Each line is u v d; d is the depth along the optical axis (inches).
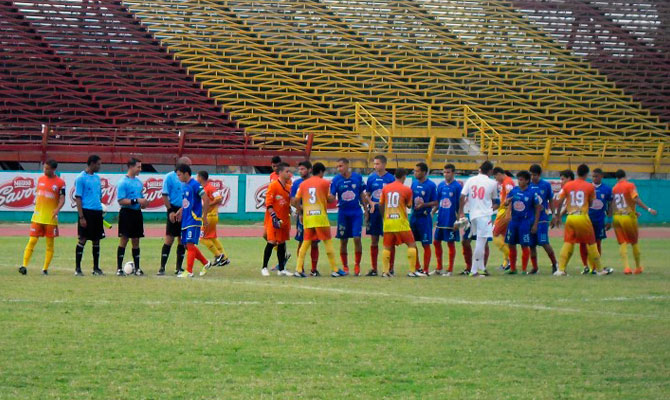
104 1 2684.5
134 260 1010.7
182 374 501.0
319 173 1024.2
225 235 1772.9
